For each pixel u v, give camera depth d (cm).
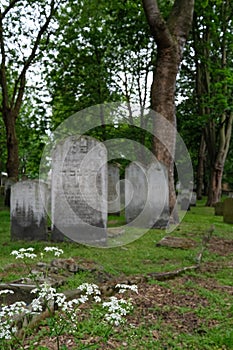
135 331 387
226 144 2341
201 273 666
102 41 2300
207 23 1886
